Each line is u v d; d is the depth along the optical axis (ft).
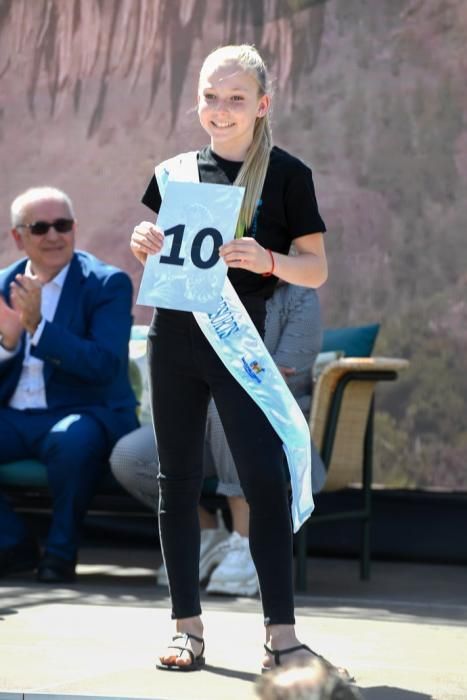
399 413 46.09
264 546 23.89
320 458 36.50
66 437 38.70
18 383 40.60
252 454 23.75
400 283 46.09
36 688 22.76
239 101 23.97
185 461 24.95
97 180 49.01
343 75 46.42
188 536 25.17
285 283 37.52
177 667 24.62
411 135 45.85
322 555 45.70
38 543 42.22
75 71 49.14
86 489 38.91
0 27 49.67
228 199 23.45
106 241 48.96
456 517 44.16
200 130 47.93
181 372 24.48
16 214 40.50
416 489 45.65
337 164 46.57
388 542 44.86
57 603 33.73
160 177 24.75
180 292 23.49
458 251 45.50
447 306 45.60
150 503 38.32
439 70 45.52
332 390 38.01
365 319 46.39
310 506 23.81
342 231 46.57
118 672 24.41
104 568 42.24
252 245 23.27
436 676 24.67
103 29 48.83
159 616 31.60
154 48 48.32
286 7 46.85
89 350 39.06
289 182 24.26
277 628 23.76
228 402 23.97
